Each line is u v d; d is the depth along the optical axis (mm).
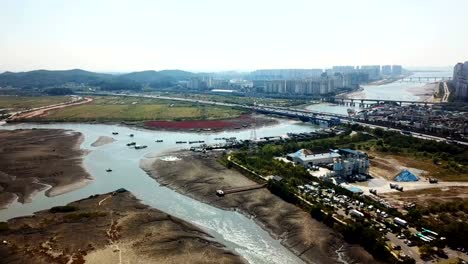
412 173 143375
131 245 92625
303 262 87250
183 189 138375
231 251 92125
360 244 90125
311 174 145375
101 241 94188
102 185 145125
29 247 90750
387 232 94250
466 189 127125
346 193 121250
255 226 107562
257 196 125562
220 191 129500
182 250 90938
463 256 82625
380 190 127688
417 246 87188
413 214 101562
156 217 110062
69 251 89062
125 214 111688
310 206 111938
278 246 95250
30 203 125562
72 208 116000
